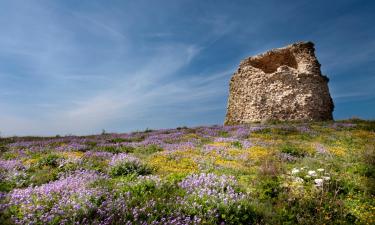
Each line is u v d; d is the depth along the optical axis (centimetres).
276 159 1658
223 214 828
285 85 3728
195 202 855
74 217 745
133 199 869
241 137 2441
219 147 1988
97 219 755
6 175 1212
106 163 1493
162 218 761
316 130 2702
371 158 1573
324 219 888
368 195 1120
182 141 2317
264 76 3875
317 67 3884
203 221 779
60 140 2555
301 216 920
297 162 1641
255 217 867
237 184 1085
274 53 4194
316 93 3678
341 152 1847
